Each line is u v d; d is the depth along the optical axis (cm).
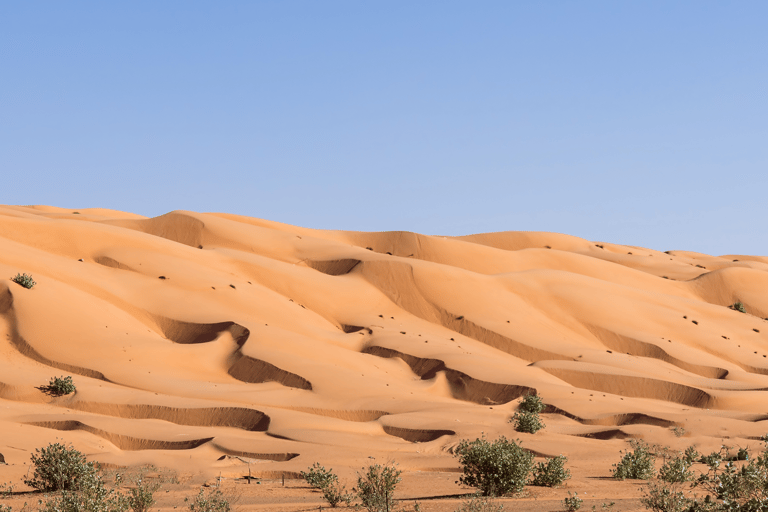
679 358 7356
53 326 5241
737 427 4312
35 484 2227
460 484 2327
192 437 3522
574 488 2195
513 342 7231
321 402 4691
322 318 7288
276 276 7775
